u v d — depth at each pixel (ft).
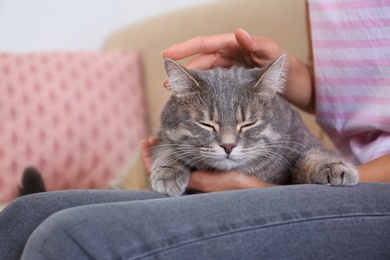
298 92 5.71
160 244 3.07
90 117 8.74
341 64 5.00
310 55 5.98
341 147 5.45
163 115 5.23
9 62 8.91
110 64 8.98
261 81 4.96
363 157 4.92
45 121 8.64
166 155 5.03
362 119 4.91
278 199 3.46
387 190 3.74
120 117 8.83
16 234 3.77
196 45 5.26
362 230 3.49
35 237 3.17
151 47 8.94
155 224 3.14
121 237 3.04
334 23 4.99
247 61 5.71
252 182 4.66
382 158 4.48
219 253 3.18
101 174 8.61
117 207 3.24
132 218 3.14
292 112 5.35
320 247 3.40
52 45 10.45
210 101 4.91
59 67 8.92
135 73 9.02
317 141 5.39
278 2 7.27
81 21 10.44
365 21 4.77
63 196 3.97
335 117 5.23
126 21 10.30
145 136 8.53
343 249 3.45
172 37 8.56
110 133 8.75
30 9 10.40
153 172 4.84
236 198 3.43
